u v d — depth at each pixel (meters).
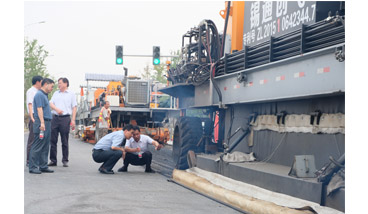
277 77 6.42
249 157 7.71
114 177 9.16
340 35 5.23
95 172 9.92
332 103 5.93
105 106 19.72
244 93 7.43
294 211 5.06
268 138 7.51
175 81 10.91
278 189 5.81
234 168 7.09
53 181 8.15
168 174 9.82
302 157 5.64
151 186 8.03
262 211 5.48
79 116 31.83
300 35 5.98
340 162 4.88
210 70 8.48
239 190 6.54
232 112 8.52
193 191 7.55
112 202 6.25
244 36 8.41
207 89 8.98
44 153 9.51
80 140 27.03
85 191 7.15
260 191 6.11
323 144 6.08
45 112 9.38
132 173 10.09
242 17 8.83
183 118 9.43
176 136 9.72
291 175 5.69
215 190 6.86
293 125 6.79
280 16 7.09
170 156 12.06
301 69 5.84
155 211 5.75
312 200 5.09
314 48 5.66
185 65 9.79
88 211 5.58
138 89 20.73
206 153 9.12
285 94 6.20
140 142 10.34
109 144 9.81
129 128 9.86
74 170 10.16
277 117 7.16
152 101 20.47
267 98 6.68
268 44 6.86
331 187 4.83
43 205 5.91
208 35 9.23
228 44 9.33
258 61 7.15
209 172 7.96
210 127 9.38
